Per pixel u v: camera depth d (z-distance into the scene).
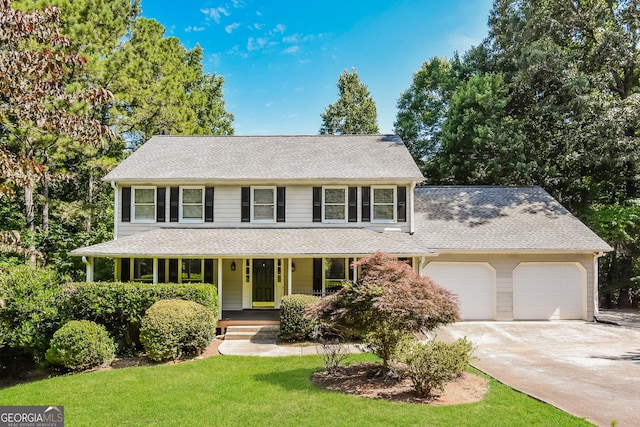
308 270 16.91
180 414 7.03
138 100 22.98
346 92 43.03
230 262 16.95
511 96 23.61
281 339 12.96
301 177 16.69
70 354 10.81
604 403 7.31
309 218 17.11
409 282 8.55
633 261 21.44
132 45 25.98
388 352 8.85
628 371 9.48
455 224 17.72
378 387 8.20
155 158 18.39
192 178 16.64
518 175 22.61
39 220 22.17
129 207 17.03
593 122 21.22
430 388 7.61
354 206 17.09
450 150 24.53
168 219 17.05
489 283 16.80
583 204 23.61
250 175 16.88
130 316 12.63
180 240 15.53
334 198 17.22
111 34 22.36
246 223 17.11
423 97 31.00
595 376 9.06
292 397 7.67
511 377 8.99
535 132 23.92
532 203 19.19
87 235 20.70
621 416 6.70
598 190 23.05
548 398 7.58
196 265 16.78
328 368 9.33
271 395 7.82
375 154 18.83
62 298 12.65
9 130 15.40
